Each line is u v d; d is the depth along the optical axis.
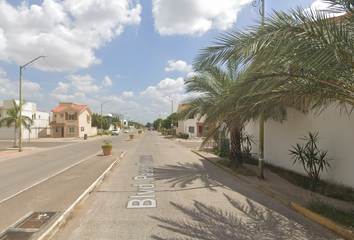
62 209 4.88
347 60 3.60
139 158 14.25
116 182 7.79
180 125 48.59
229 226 4.21
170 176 8.79
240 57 4.13
